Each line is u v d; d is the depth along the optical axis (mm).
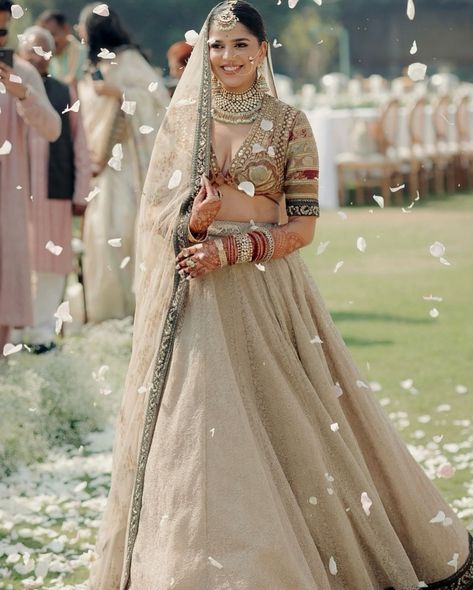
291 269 4203
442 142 18656
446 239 14203
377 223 15727
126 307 9562
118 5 43375
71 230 8711
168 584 3764
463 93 21078
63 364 6988
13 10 5086
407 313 9992
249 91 4172
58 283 8688
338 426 4125
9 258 7703
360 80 26109
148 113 9281
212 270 4020
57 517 5395
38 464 6172
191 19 44094
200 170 4082
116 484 4152
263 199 4188
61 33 10406
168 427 3916
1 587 4590
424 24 49469
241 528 3764
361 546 4168
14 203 7699
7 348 4828
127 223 9438
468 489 5582
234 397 3898
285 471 4039
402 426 6672
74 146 8656
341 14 48688
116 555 4133
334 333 4293
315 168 4195
